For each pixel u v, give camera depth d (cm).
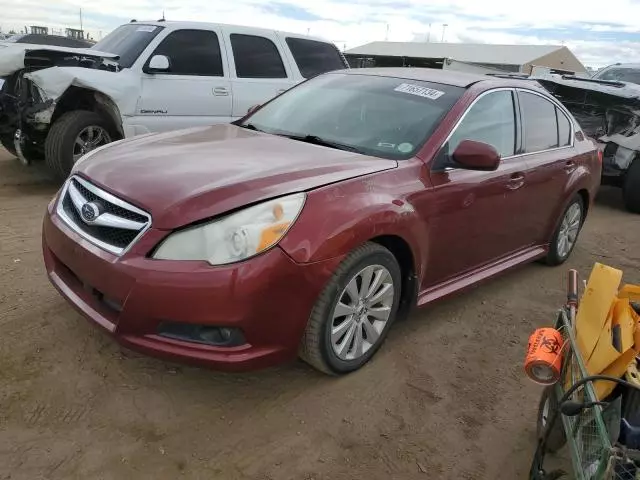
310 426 285
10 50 642
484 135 393
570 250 545
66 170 643
